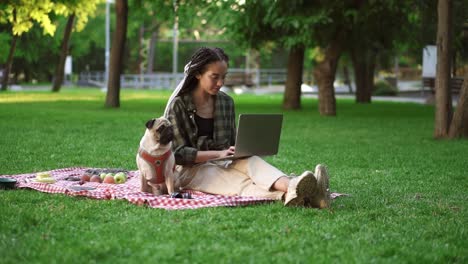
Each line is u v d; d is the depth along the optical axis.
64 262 4.99
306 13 22.48
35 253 5.19
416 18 24.86
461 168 11.41
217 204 7.03
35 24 40.53
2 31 40.22
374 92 47.91
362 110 28.69
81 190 7.69
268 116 7.41
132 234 5.85
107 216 6.54
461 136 16.27
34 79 62.47
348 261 5.15
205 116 7.79
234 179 7.56
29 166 10.52
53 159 11.46
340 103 34.62
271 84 60.72
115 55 27.06
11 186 7.95
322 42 23.61
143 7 28.72
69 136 15.43
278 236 5.84
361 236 5.97
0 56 41.22
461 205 7.86
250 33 25.55
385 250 5.50
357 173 10.59
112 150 13.03
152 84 59.09
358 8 22.70
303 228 6.15
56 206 6.94
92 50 72.50
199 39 56.59
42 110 24.69
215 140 7.84
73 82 65.62
